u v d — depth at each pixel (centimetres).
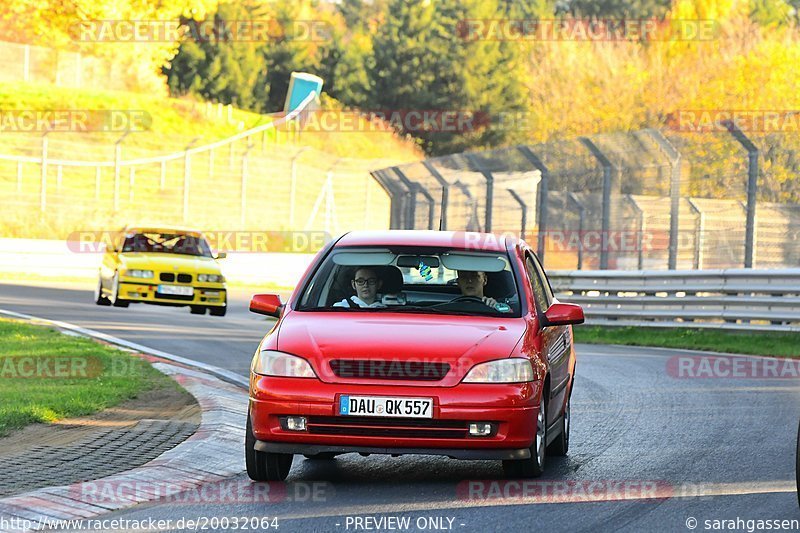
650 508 2389
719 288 7206
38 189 14038
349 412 2547
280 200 16438
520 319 2828
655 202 8350
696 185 8162
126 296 7956
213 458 2942
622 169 7981
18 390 3862
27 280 11306
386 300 2933
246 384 4453
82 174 14775
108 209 14225
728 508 2391
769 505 2420
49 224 13338
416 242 3086
